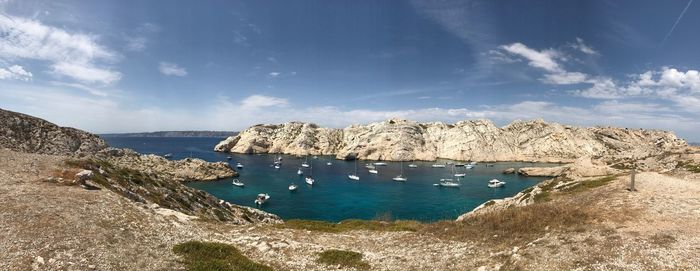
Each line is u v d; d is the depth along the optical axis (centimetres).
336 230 3575
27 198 2822
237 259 2330
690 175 5309
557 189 5372
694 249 2006
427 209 10631
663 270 1820
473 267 2222
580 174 8488
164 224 2961
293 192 13012
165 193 5797
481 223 3067
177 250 2391
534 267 2017
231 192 12775
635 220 2541
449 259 2402
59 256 1983
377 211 10350
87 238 2275
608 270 1873
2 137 9956
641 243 2123
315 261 2448
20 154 4925
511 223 2847
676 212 2662
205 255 2358
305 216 9850
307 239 3062
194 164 15588
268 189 13488
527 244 2378
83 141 12656
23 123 11025
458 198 12181
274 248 2664
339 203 11338
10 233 2166
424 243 2822
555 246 2239
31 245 2053
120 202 3192
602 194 3556
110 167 5569
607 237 2259
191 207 5953
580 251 2112
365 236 3238
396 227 3766
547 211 2947
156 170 13875
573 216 2736
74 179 3900
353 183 15150
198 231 3006
